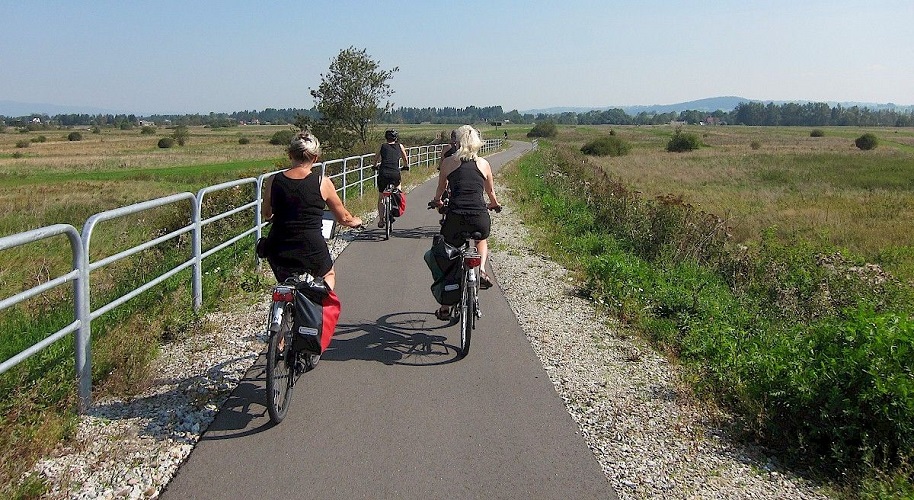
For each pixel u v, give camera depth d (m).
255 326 6.44
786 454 4.39
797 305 9.24
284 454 4.02
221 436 4.23
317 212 4.80
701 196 28.62
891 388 4.20
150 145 96.06
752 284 10.42
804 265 10.93
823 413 4.34
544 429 4.50
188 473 3.77
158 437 4.16
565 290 8.46
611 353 6.17
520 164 34.19
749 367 5.44
